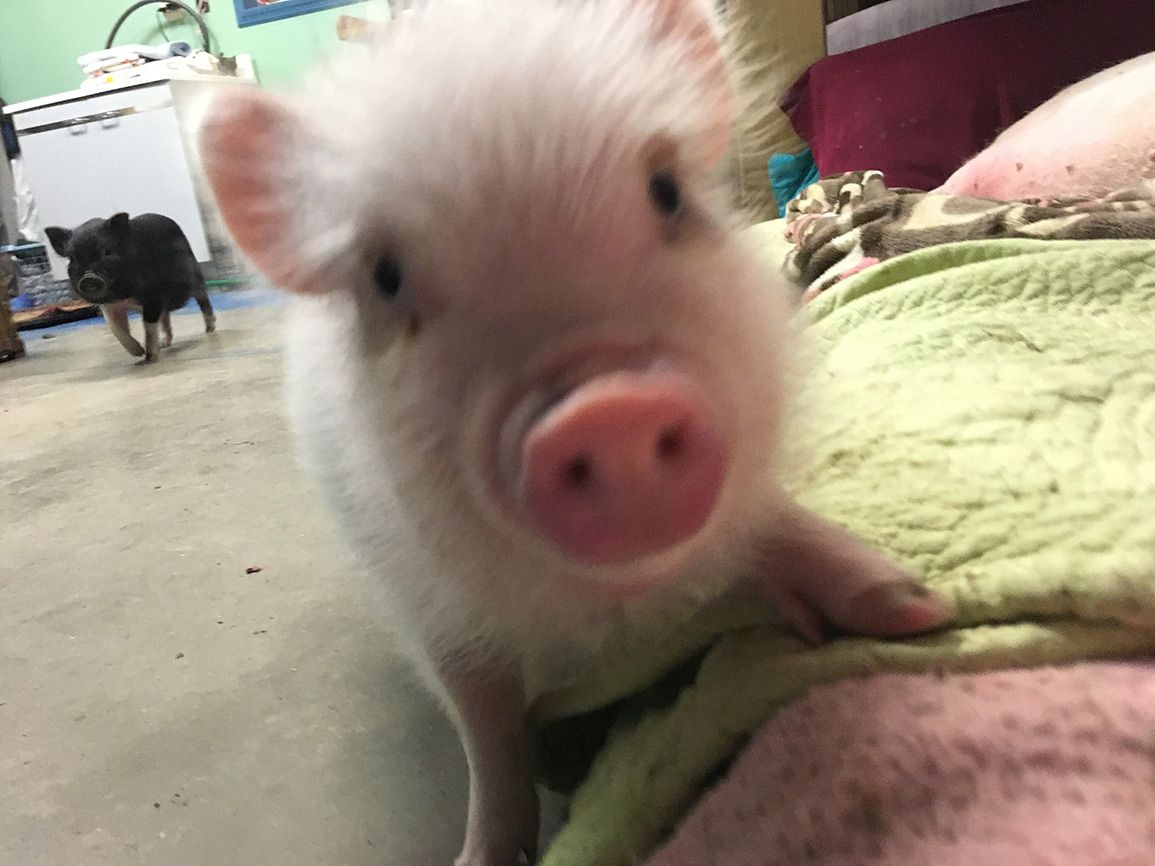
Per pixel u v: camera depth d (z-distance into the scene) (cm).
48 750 36
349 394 22
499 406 16
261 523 57
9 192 218
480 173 16
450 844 29
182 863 29
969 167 67
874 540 24
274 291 26
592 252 16
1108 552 21
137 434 83
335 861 29
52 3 210
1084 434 26
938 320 36
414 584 24
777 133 99
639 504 15
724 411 17
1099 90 60
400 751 34
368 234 18
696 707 22
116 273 119
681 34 23
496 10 19
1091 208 47
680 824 21
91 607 48
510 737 27
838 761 18
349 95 19
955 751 18
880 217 58
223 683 40
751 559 23
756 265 22
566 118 17
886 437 29
